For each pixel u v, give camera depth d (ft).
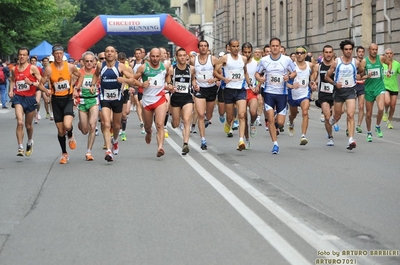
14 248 31.73
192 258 29.45
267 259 28.99
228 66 63.98
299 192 44.39
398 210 38.86
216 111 128.26
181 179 49.96
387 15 158.61
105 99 59.36
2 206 41.45
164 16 157.07
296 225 35.04
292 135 79.51
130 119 111.86
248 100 69.36
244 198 42.45
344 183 47.80
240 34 309.63
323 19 206.59
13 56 259.60
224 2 334.03
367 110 75.15
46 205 41.52
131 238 33.09
